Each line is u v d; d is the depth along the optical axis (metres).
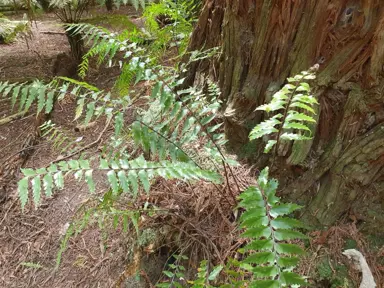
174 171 1.38
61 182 1.32
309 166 1.82
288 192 1.88
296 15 1.68
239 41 1.98
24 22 4.30
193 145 2.07
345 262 1.63
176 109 1.62
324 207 1.77
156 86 1.60
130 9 5.61
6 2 4.24
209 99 2.26
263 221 1.12
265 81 1.92
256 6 1.84
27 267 2.22
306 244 1.71
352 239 1.72
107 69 3.87
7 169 2.74
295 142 1.76
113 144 2.02
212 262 1.71
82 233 2.32
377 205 1.75
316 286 1.58
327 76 1.66
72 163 1.39
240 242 1.67
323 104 1.73
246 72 2.04
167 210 1.82
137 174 1.41
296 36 1.73
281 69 1.85
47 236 2.35
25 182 1.27
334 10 1.55
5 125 3.19
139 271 1.93
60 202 2.51
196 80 2.44
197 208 1.85
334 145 1.74
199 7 3.18
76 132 2.97
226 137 2.12
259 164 1.97
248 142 2.04
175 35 2.99
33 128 3.11
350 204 1.78
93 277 2.10
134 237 2.06
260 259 1.04
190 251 1.83
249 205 1.19
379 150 1.60
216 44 2.28
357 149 1.66
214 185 1.79
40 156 2.84
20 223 2.44
